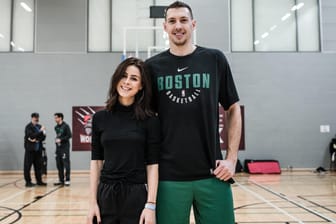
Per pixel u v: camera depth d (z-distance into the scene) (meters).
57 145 7.06
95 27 9.72
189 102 1.76
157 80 1.82
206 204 1.76
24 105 9.46
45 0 9.66
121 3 9.79
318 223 3.75
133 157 1.67
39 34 9.59
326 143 9.63
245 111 9.66
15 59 9.54
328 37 9.87
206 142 1.76
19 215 4.25
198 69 1.80
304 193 5.80
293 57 9.80
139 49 9.70
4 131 9.37
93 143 1.78
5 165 9.29
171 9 1.80
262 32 9.88
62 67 9.58
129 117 1.72
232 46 9.83
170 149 1.75
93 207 1.68
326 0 9.90
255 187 6.58
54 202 5.10
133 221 1.61
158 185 1.75
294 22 9.90
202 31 9.72
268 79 9.74
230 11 9.88
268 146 9.59
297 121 9.67
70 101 9.52
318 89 9.74
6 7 9.64
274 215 4.14
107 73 9.59
